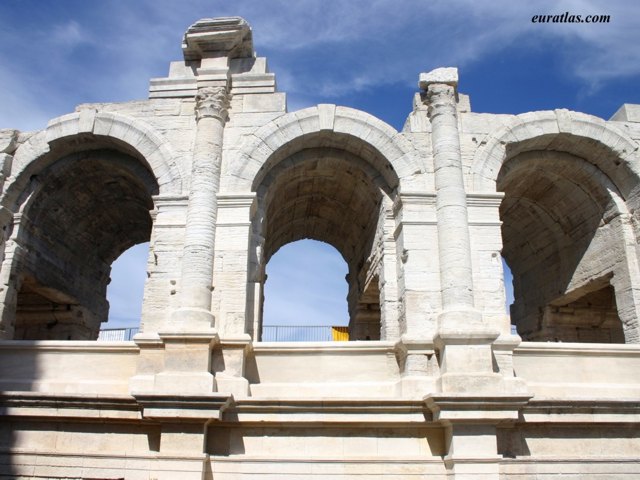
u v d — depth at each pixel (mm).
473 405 14922
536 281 25219
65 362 17000
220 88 18781
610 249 20234
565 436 16016
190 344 15852
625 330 19156
